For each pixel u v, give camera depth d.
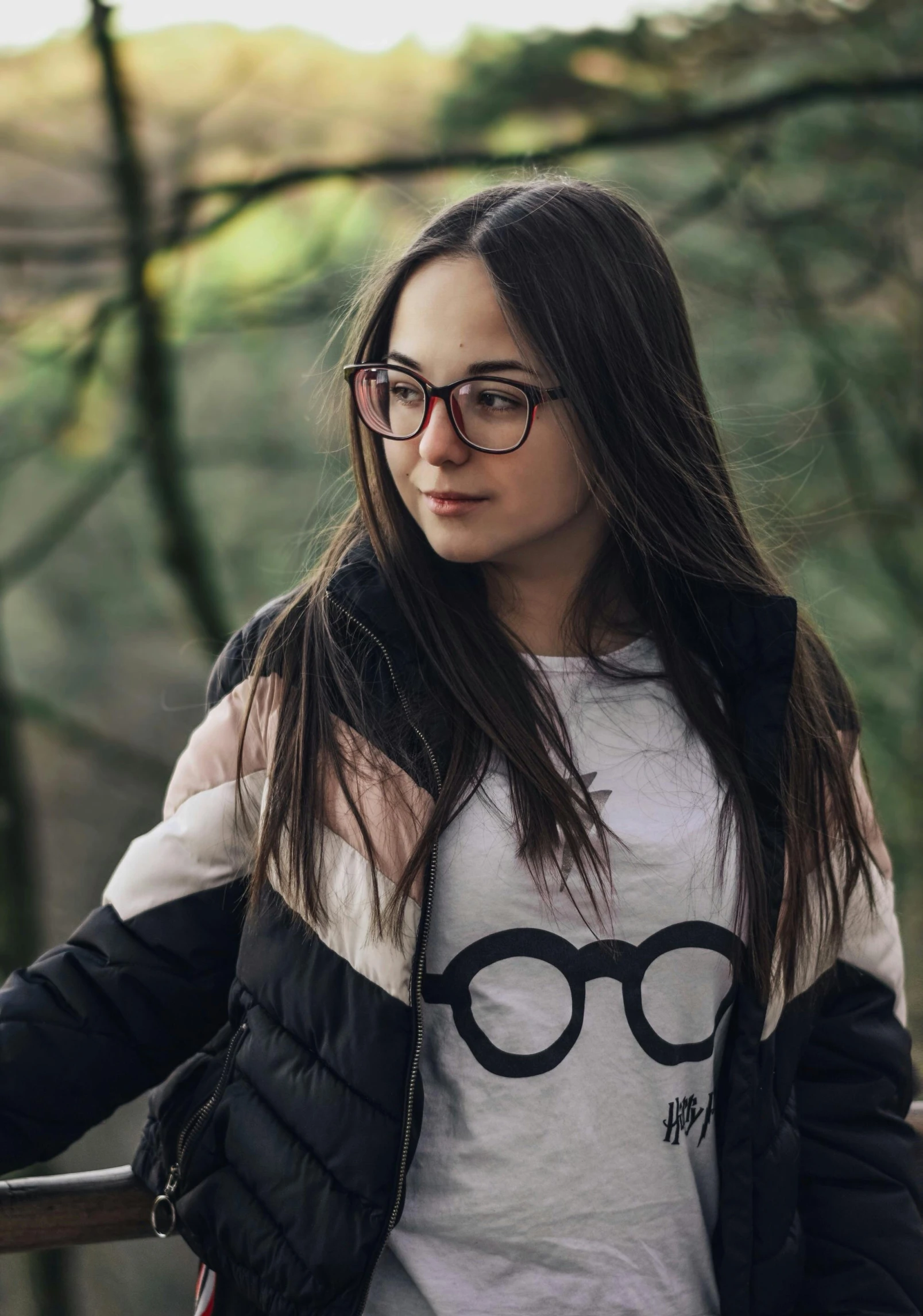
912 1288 1.27
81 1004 1.19
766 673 1.29
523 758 1.18
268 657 1.23
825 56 5.20
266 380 6.90
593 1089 1.18
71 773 8.79
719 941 1.23
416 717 1.18
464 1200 1.16
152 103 5.51
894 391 5.41
